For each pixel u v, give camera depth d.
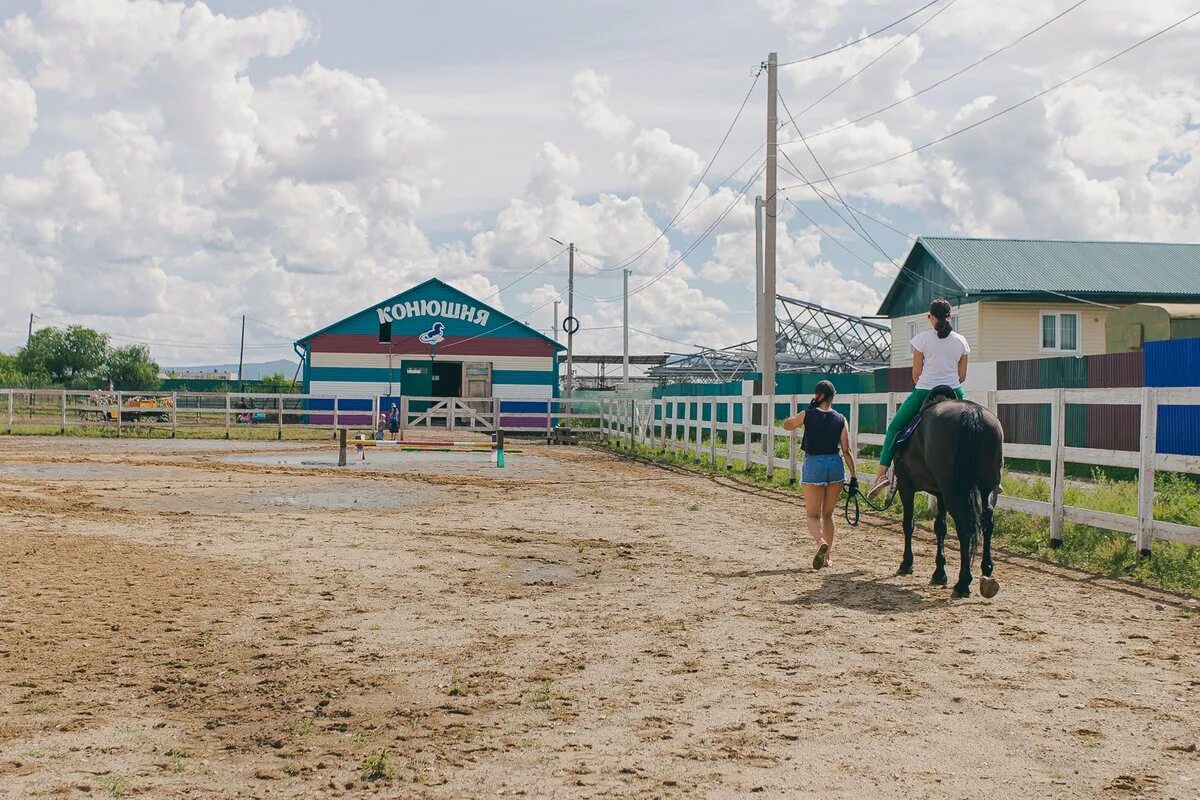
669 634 7.59
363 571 10.05
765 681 6.34
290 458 26.34
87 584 8.97
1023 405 27.48
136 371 93.12
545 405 48.38
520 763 4.97
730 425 23.23
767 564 10.78
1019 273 37.38
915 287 41.47
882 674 6.49
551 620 8.07
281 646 7.15
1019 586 9.48
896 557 11.24
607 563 10.84
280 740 5.30
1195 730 5.38
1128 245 40.38
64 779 4.73
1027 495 14.51
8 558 10.05
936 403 9.33
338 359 47.06
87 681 6.26
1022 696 6.00
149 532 12.27
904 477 9.95
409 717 5.68
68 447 29.31
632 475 22.58
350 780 4.77
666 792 4.58
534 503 16.59
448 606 8.56
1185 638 7.43
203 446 30.78
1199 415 21.19
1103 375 25.06
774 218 24.55
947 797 4.50
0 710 5.71
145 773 4.84
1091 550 11.02
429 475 21.58
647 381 75.06
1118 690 6.11
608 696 6.05
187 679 6.34
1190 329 27.72
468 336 47.91
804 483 10.56
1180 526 9.84
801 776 4.75
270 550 11.18
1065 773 4.78
